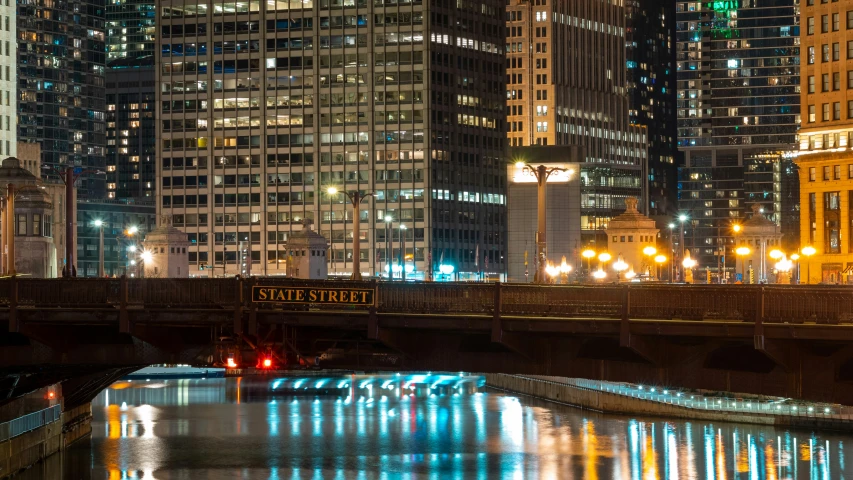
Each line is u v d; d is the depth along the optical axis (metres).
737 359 80.50
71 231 151.00
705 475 142.12
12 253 170.50
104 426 184.50
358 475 142.62
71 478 134.62
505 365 85.56
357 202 179.62
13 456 130.00
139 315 87.19
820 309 74.62
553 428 183.88
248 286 85.75
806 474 141.38
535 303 81.94
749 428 180.88
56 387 150.00
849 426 175.25
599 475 142.75
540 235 132.50
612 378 82.44
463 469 147.12
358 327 84.38
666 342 79.94
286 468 147.38
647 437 172.12
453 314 83.00
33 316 89.50
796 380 76.12
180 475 141.50
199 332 91.44
